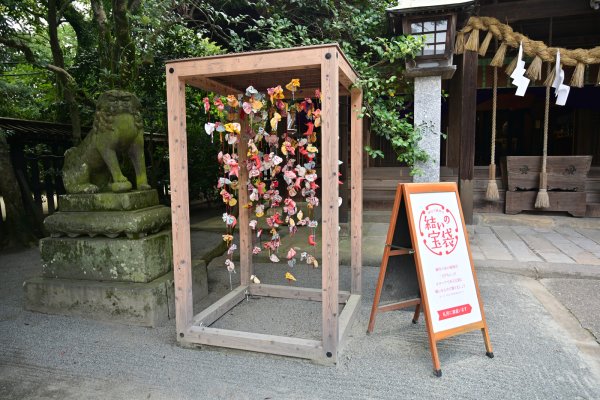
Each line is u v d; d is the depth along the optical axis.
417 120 5.12
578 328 2.99
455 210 2.79
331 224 2.37
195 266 3.76
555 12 5.23
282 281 4.27
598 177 7.18
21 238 6.20
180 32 5.11
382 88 4.46
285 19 4.50
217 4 5.52
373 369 2.44
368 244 5.63
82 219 3.33
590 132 8.46
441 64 4.86
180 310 2.76
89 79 6.04
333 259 2.39
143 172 3.64
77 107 5.64
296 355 2.54
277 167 3.18
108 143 3.34
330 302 2.43
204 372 2.43
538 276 4.28
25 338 2.92
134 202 3.37
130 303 3.12
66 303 3.31
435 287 2.52
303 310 3.40
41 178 7.89
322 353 2.49
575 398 2.12
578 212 6.94
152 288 3.11
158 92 5.89
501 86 7.32
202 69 2.53
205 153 9.17
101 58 4.54
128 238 3.26
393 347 2.72
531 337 2.84
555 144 10.14
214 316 3.14
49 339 2.90
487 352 2.57
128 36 4.11
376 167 7.85
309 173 2.98
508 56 7.24
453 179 7.33
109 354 2.68
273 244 3.27
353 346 2.74
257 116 3.23
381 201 7.69
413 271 2.99
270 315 3.30
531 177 7.11
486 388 2.22
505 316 3.21
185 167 2.71
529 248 5.26
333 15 4.95
